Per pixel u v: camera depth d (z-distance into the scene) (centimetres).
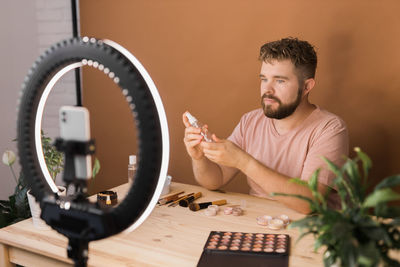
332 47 187
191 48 220
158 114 57
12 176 274
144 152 57
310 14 189
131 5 232
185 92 226
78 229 61
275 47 156
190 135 141
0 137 272
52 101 264
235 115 215
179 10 219
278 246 106
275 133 172
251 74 206
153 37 229
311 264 98
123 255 105
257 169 139
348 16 182
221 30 210
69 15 251
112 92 247
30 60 262
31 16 259
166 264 100
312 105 171
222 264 97
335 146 154
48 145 132
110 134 254
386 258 72
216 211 134
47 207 65
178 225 124
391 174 185
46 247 112
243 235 114
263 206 143
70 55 59
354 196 77
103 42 57
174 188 165
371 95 183
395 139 181
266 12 198
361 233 71
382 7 175
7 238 117
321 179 145
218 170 166
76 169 60
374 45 179
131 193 58
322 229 73
